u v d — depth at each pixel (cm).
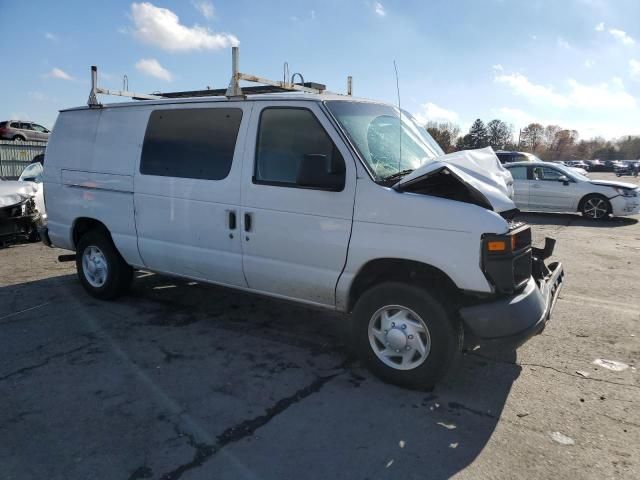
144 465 282
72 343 454
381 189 365
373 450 299
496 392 372
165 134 492
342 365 415
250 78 457
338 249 385
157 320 517
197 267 475
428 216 348
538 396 367
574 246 966
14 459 287
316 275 400
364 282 399
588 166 7519
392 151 415
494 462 289
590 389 378
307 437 311
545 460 291
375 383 384
